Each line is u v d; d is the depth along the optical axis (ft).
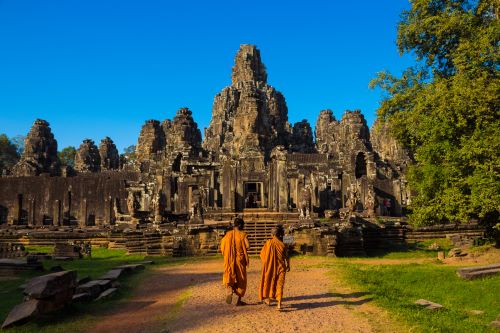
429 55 71.61
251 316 29.84
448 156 56.85
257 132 168.25
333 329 26.71
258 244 90.53
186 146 177.06
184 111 209.36
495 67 58.03
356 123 208.95
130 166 254.88
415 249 99.04
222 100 289.74
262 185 149.18
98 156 271.08
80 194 159.94
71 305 35.19
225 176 130.11
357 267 60.80
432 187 62.08
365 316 29.89
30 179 162.30
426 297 41.19
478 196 52.13
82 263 74.08
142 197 156.76
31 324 30.48
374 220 108.17
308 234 87.45
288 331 26.23
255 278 49.21
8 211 160.04
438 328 27.43
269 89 286.66
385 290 41.70
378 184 150.20
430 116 60.70
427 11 69.31
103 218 155.53
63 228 125.29
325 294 37.55
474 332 27.68
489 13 63.31
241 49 315.37
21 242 114.11
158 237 95.81
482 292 41.55
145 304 38.37
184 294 41.27
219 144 266.98
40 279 33.01
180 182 145.69
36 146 206.39
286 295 37.35
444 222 110.63
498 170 52.54
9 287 48.65
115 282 47.06
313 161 198.39
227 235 33.83
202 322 29.04
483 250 68.85
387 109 75.36
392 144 223.71
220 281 48.11
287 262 32.71
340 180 162.09
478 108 53.98
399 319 29.12
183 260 79.66
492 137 52.06
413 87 70.95
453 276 49.73
